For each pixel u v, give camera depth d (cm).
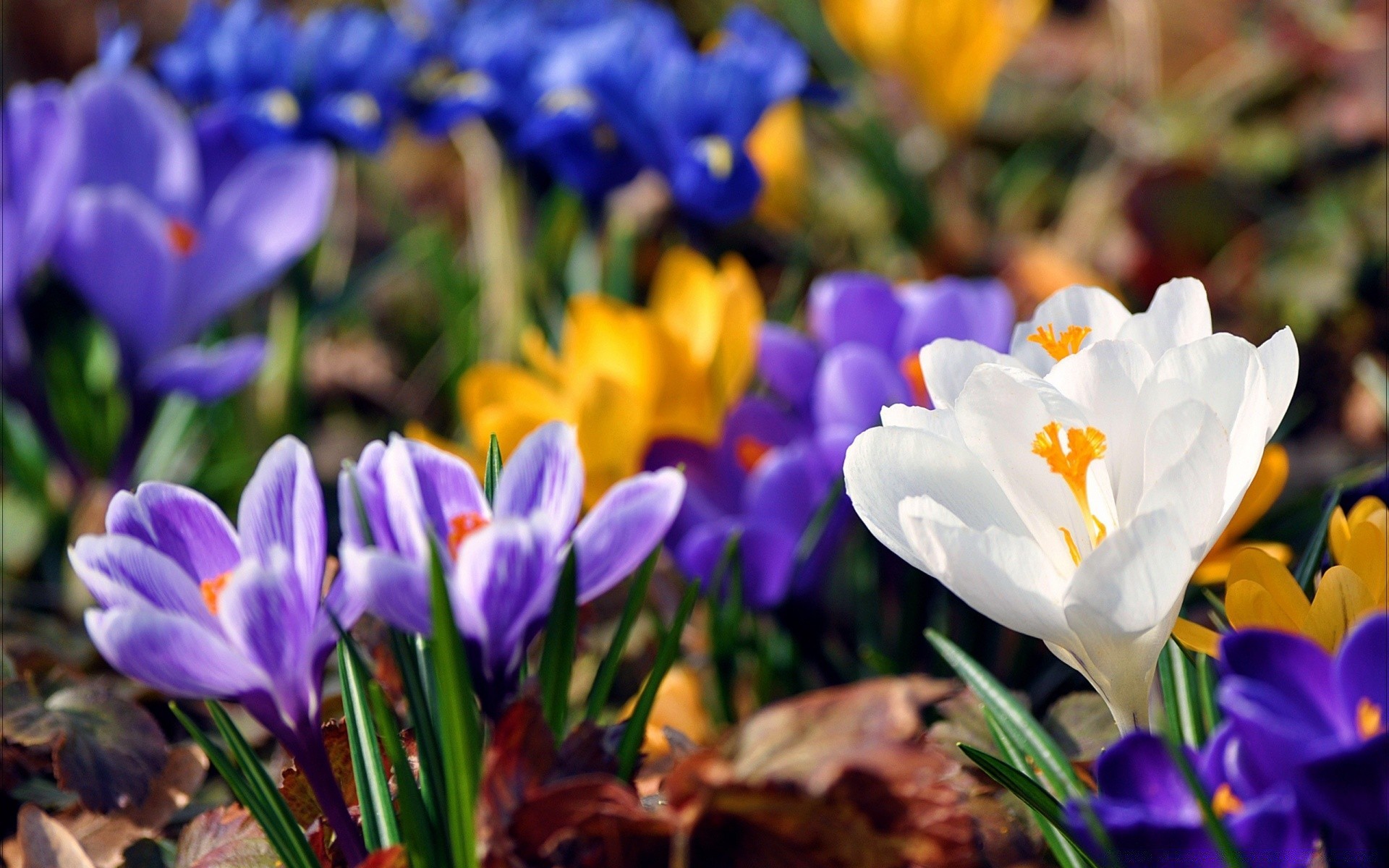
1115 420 52
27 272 91
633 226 125
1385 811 48
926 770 51
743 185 102
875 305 80
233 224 99
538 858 52
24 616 82
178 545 55
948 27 133
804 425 83
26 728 62
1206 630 54
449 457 54
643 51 104
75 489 100
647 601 82
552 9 123
